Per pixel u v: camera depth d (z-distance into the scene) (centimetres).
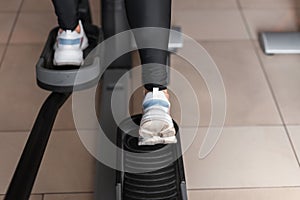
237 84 181
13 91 176
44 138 117
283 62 195
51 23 220
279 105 171
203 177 142
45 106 127
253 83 182
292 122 163
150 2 121
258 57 198
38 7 233
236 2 239
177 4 238
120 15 160
